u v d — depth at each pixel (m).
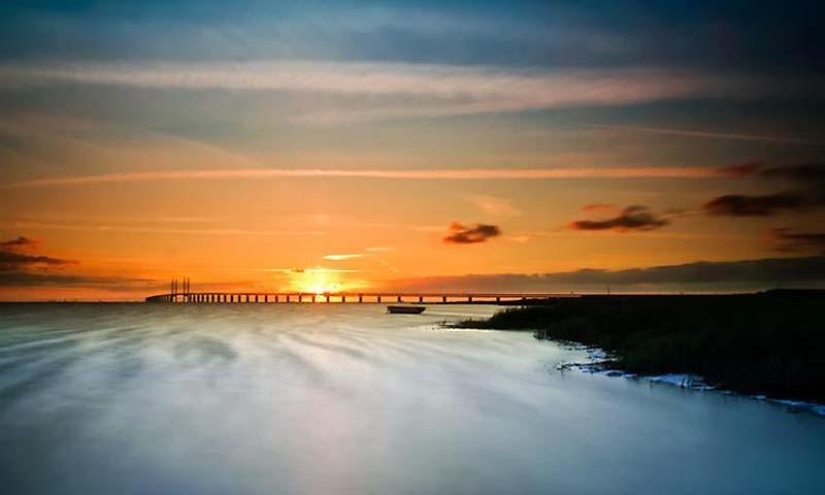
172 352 35.16
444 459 13.82
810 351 23.38
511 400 20.47
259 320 82.44
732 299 66.81
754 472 12.86
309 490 11.88
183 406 19.33
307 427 16.70
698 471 12.98
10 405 19.48
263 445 14.95
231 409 18.94
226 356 33.12
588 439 15.47
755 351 24.92
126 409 18.89
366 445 14.96
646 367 26.39
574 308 64.50
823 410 18.34
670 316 44.31
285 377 25.39
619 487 12.05
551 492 11.77
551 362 30.69
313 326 64.88
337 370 27.61
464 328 60.53
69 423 17.12
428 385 23.47
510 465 13.40
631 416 17.98
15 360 31.20
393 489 11.95
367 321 80.50
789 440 15.24
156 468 13.20
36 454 14.20
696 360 25.48
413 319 88.75
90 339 44.88
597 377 25.36
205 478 12.57
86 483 12.27
